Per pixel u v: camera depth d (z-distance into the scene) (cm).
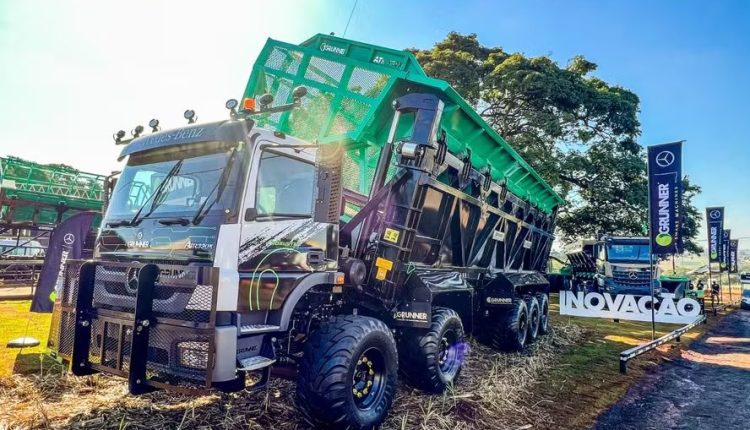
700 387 632
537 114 1945
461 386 531
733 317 1873
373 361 404
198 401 418
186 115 405
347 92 588
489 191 696
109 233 386
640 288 1616
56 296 391
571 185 2231
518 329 745
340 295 450
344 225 493
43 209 1410
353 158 591
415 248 550
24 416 372
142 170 401
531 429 424
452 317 518
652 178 949
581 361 748
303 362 368
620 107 2073
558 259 2369
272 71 668
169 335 313
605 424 460
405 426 401
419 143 486
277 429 371
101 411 388
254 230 345
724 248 2806
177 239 342
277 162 376
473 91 1973
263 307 344
